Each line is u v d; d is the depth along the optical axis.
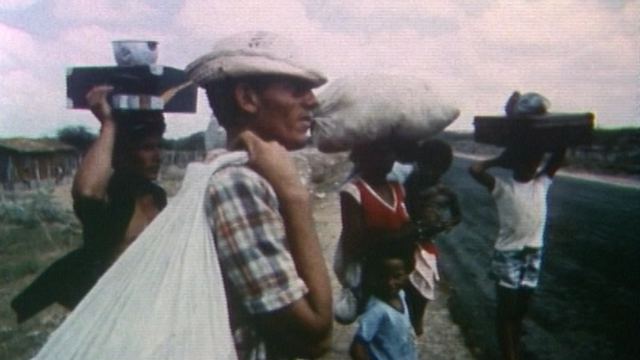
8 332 3.19
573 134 3.13
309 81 1.54
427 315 3.04
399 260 2.77
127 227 2.20
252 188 1.36
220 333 1.38
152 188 2.24
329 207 2.89
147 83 2.23
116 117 2.21
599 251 3.10
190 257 1.39
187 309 1.40
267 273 1.32
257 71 1.49
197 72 1.55
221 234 1.35
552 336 3.00
